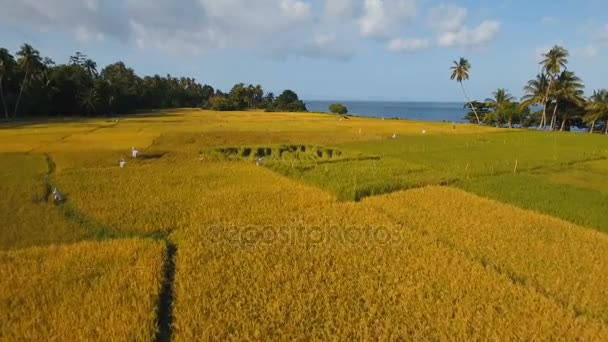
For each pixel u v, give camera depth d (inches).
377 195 946.1
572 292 505.4
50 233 689.0
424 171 1205.1
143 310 444.1
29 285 498.9
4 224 725.9
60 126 2427.4
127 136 1915.6
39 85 3198.8
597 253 619.5
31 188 941.8
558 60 2701.8
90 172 1138.7
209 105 5310.0
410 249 625.9
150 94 4889.3
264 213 797.9
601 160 1461.6
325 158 1476.4
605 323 441.1
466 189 1009.5
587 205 869.8
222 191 957.2
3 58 2815.0
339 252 610.9
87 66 4431.6
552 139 2063.2
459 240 670.5
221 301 472.1
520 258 601.9
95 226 722.8
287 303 467.5
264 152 1646.2
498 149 1684.3
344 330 419.5
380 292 491.5
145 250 607.5
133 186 989.8
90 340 394.6
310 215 785.6
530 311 457.1
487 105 3809.1
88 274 529.7
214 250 615.2
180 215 781.9
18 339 398.9
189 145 1705.2
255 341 401.7
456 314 446.0
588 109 2878.9
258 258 586.2
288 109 5423.2
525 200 904.3
